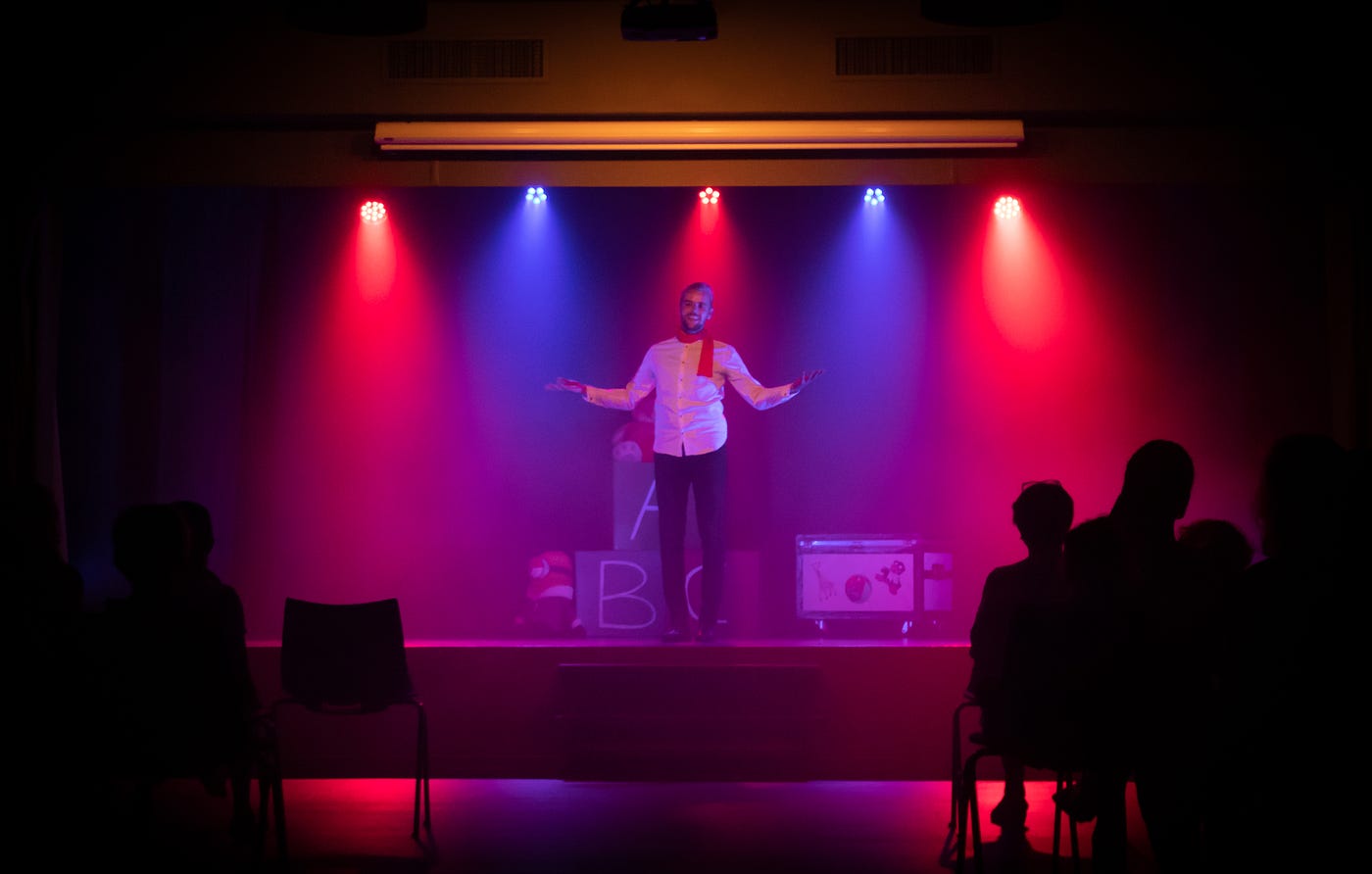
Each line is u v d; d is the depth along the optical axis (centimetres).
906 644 646
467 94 651
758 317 774
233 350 756
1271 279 739
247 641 673
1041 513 467
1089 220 755
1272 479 283
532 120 652
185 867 456
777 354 773
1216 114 641
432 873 451
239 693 402
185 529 399
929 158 663
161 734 387
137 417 744
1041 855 480
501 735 630
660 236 774
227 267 756
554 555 720
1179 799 341
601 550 770
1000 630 474
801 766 623
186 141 664
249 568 757
